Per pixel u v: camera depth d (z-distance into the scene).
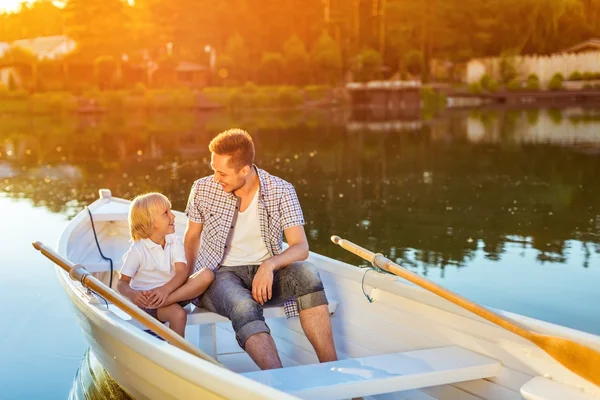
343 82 50.53
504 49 50.69
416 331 2.93
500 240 6.72
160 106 40.84
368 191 10.06
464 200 9.14
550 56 48.56
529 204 8.76
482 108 35.16
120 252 4.64
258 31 55.84
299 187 10.53
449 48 51.31
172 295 2.94
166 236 3.22
